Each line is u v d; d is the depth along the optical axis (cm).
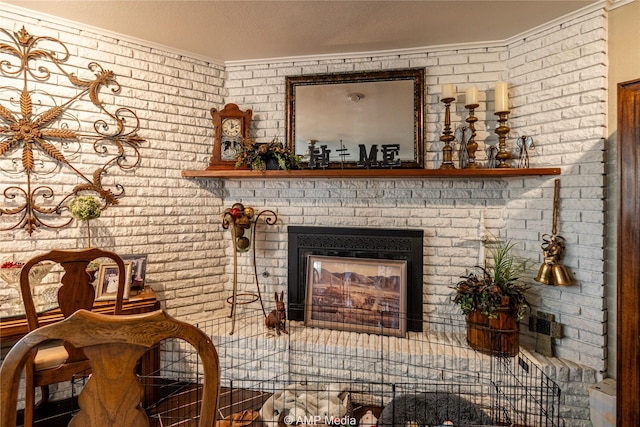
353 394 230
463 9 207
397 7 205
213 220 284
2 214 211
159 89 259
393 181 262
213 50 265
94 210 217
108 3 204
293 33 237
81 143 232
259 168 251
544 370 206
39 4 206
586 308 205
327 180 273
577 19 208
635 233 155
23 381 214
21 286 148
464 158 240
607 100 200
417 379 223
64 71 226
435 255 257
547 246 216
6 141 211
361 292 258
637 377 155
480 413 185
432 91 257
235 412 212
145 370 224
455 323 253
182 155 269
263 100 281
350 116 265
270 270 283
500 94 229
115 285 221
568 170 212
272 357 240
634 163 154
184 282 270
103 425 75
